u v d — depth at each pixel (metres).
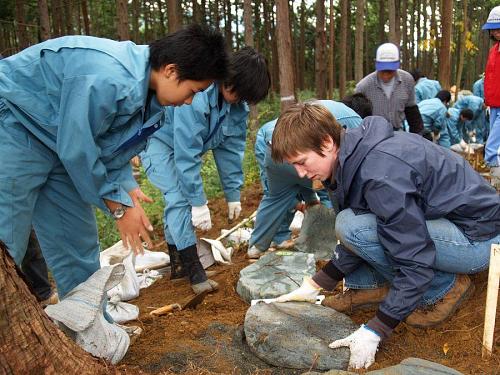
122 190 2.37
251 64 3.24
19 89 2.21
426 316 2.62
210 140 3.62
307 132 2.33
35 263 3.53
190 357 2.59
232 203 4.21
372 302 2.88
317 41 9.84
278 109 14.49
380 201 2.21
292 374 2.42
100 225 5.75
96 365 2.05
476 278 2.83
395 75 5.74
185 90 2.36
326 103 3.73
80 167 2.24
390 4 11.50
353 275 2.86
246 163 8.52
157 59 2.29
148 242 2.47
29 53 2.27
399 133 2.45
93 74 2.15
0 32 15.67
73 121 2.15
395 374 2.07
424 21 20.69
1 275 1.72
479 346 2.41
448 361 2.39
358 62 10.96
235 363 2.54
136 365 2.54
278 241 4.68
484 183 2.48
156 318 3.21
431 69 20.73
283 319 2.66
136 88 2.22
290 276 3.54
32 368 1.82
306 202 4.49
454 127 9.71
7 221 2.34
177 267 4.07
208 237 5.57
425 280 2.23
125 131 2.39
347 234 2.52
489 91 5.17
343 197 2.46
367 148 2.30
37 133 2.29
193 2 18.70
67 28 14.82
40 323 1.87
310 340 2.50
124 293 3.68
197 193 3.61
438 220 2.46
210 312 3.32
